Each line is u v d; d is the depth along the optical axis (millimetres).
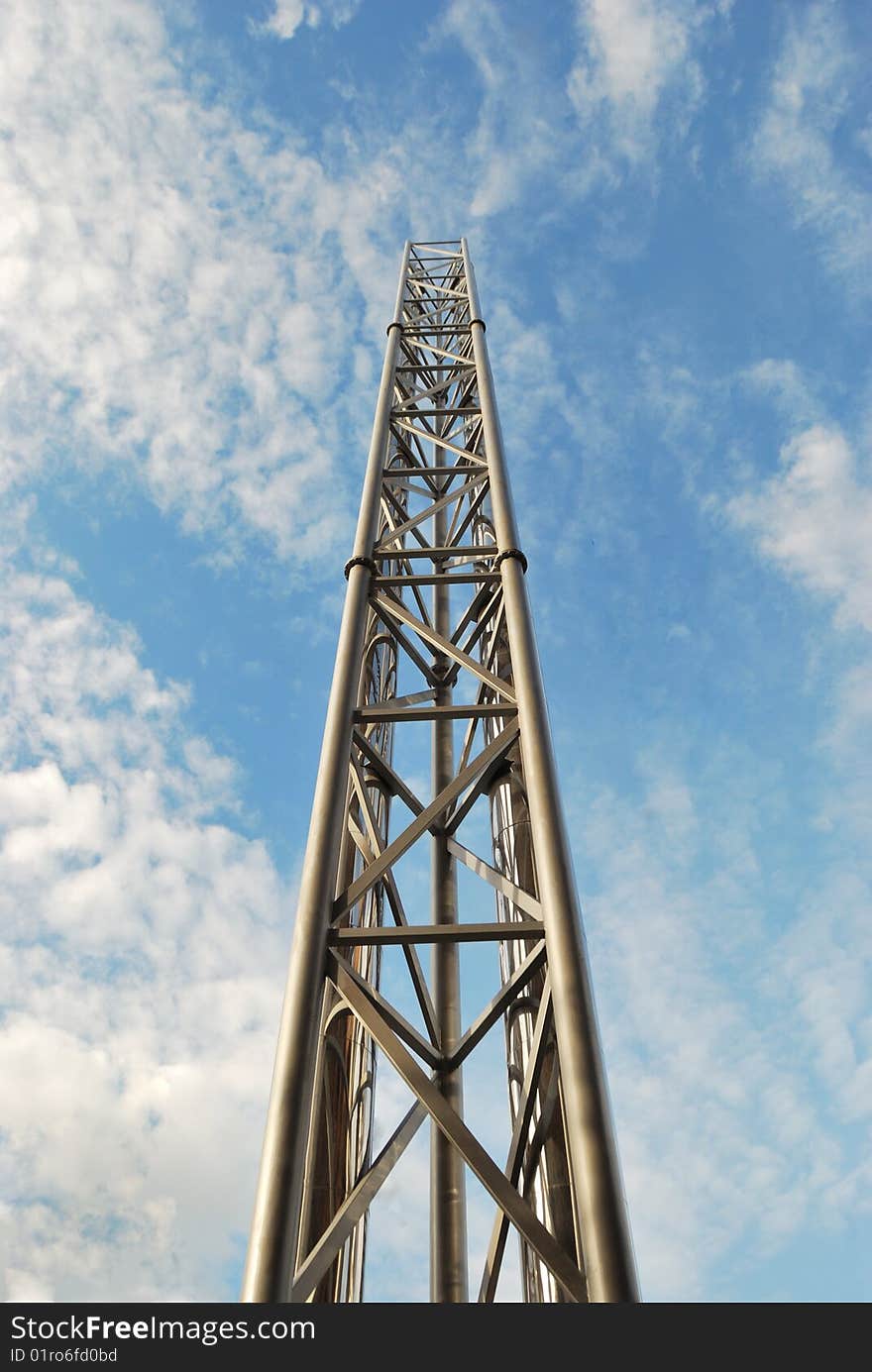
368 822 6785
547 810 5449
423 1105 4527
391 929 5109
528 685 6352
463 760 8133
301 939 4969
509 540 7879
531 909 5320
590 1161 3934
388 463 10477
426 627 7594
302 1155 4195
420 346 13070
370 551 8211
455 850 6746
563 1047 4355
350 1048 6652
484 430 9859
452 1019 7230
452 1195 6199
